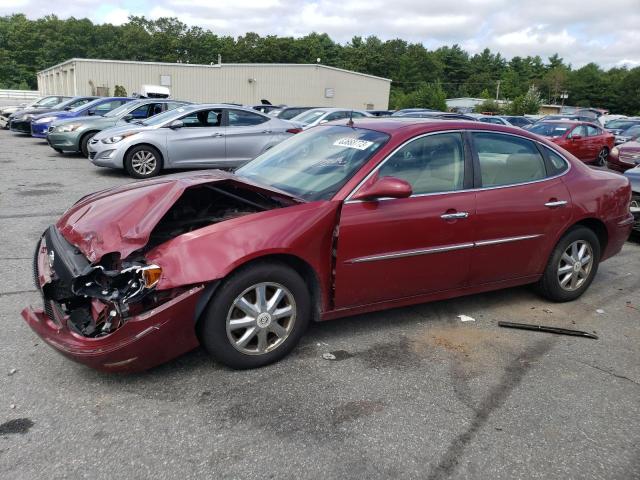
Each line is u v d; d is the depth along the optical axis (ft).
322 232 11.41
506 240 13.94
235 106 38.14
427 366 11.84
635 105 346.54
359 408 10.12
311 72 140.36
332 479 8.25
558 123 58.23
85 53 325.62
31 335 12.42
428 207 12.55
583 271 16.03
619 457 9.11
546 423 9.96
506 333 13.78
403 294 12.82
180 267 9.98
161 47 329.72
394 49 381.81
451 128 13.55
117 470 8.25
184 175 13.16
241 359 11.01
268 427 9.42
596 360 12.55
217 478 8.18
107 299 9.73
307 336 13.03
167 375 10.94
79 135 43.93
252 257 10.51
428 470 8.56
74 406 9.80
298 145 14.87
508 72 404.77
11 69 303.27
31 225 22.26
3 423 9.23
